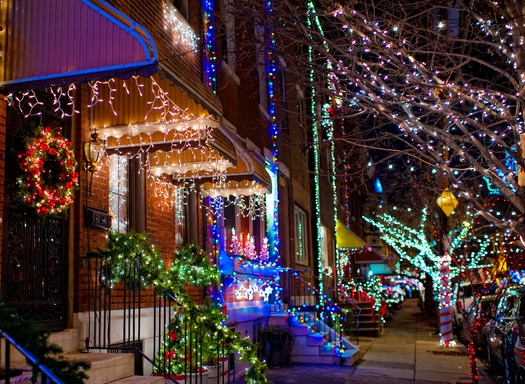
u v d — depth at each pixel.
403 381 11.47
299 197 18.64
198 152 9.45
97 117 8.05
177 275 8.41
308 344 13.59
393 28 8.67
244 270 13.10
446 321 17.61
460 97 8.57
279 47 12.37
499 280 13.27
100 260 7.58
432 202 18.38
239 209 13.76
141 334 8.45
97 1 5.74
